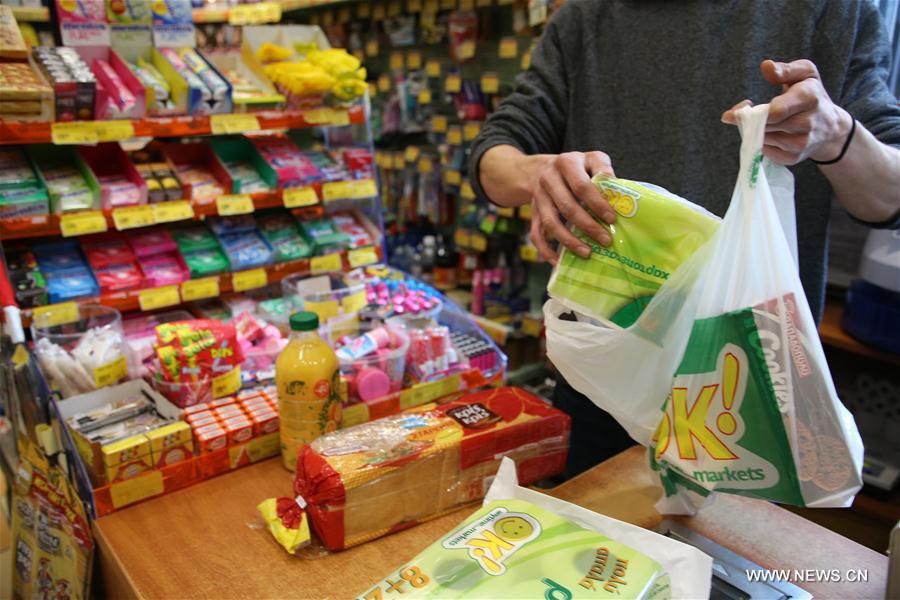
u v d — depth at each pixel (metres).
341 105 2.11
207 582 1.02
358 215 2.30
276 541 1.12
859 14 1.26
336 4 3.99
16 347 1.33
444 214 3.71
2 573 1.49
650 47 1.42
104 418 1.34
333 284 2.02
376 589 0.78
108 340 1.51
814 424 0.82
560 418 1.28
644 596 0.76
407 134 4.02
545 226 0.98
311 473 1.07
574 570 0.79
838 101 1.26
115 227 1.85
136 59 1.96
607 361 0.93
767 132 0.87
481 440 1.18
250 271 1.99
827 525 2.14
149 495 1.24
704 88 1.37
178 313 1.95
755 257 0.82
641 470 1.27
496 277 3.24
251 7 2.48
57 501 1.21
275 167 2.00
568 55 1.52
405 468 1.10
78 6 1.85
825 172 1.03
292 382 1.25
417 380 1.55
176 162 2.06
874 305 2.01
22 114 1.57
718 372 0.84
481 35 3.28
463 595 0.76
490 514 0.89
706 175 1.39
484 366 1.67
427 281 3.67
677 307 0.86
